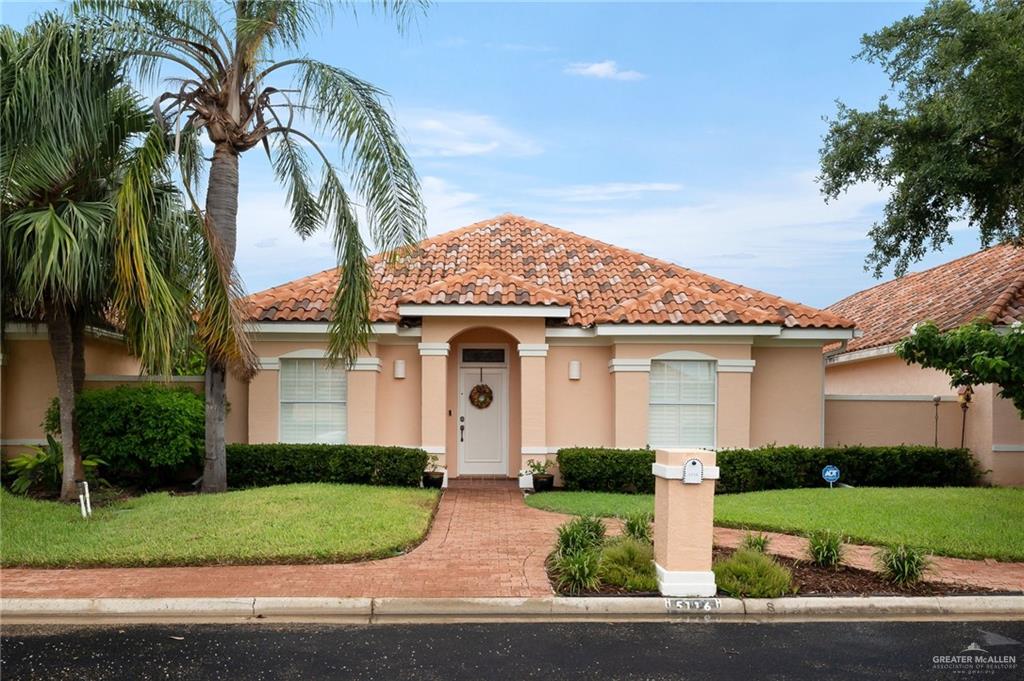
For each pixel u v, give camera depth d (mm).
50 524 10680
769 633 7441
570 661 6660
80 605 7840
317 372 16531
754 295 17734
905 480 16031
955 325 16531
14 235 11016
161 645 7020
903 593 8391
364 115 12734
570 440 16672
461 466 17672
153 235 11523
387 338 16672
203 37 13055
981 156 16031
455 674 6363
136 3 12414
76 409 13609
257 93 13633
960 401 16922
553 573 9016
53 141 10992
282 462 15086
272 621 7742
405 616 7918
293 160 15266
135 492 14102
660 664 6602
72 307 12750
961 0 15016
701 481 8258
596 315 16547
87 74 11297
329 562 9461
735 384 16250
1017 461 15930
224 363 13688
